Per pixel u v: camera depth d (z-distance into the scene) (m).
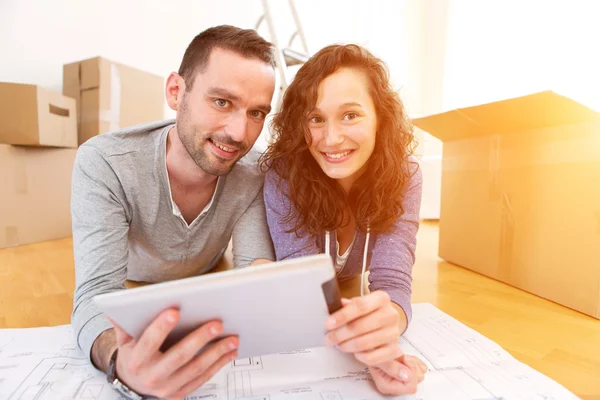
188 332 0.41
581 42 1.81
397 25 2.80
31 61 1.82
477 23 2.36
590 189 0.84
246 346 0.46
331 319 0.42
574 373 0.61
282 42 2.56
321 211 0.79
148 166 0.74
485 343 0.65
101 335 0.52
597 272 0.83
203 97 0.68
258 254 0.84
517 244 1.04
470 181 1.20
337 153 0.70
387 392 0.50
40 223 1.64
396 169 0.76
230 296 0.36
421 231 2.02
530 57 2.06
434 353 0.62
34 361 0.58
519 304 0.92
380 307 0.45
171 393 0.43
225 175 0.80
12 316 0.85
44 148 1.64
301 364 0.58
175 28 2.28
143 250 0.86
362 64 0.70
